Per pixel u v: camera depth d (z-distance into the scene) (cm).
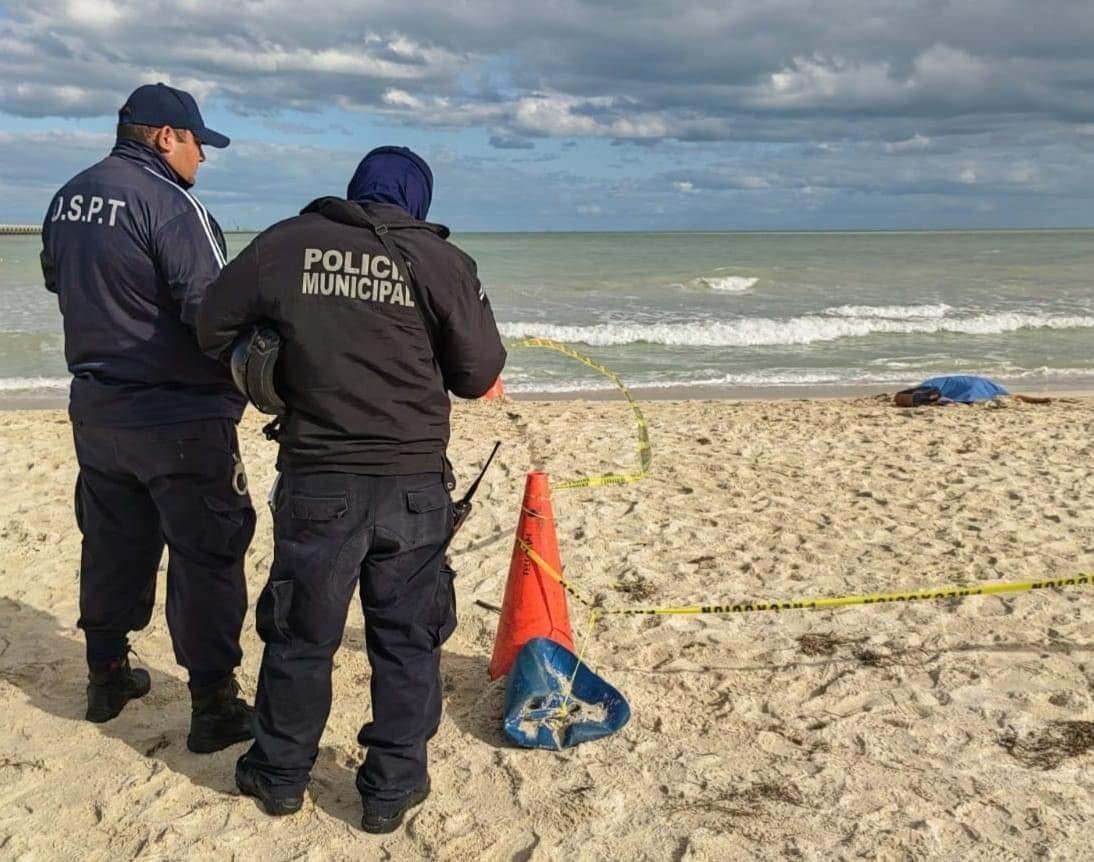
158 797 333
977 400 1161
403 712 316
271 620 303
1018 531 622
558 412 1113
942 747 365
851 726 381
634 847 309
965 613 486
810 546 598
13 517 653
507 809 329
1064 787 339
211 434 334
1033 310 2383
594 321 2183
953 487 734
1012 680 416
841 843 309
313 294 284
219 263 329
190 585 343
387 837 315
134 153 331
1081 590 516
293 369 288
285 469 301
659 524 643
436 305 294
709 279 3158
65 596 517
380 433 293
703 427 998
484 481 758
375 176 308
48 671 425
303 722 316
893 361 1736
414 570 308
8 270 3225
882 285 3106
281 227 291
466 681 425
